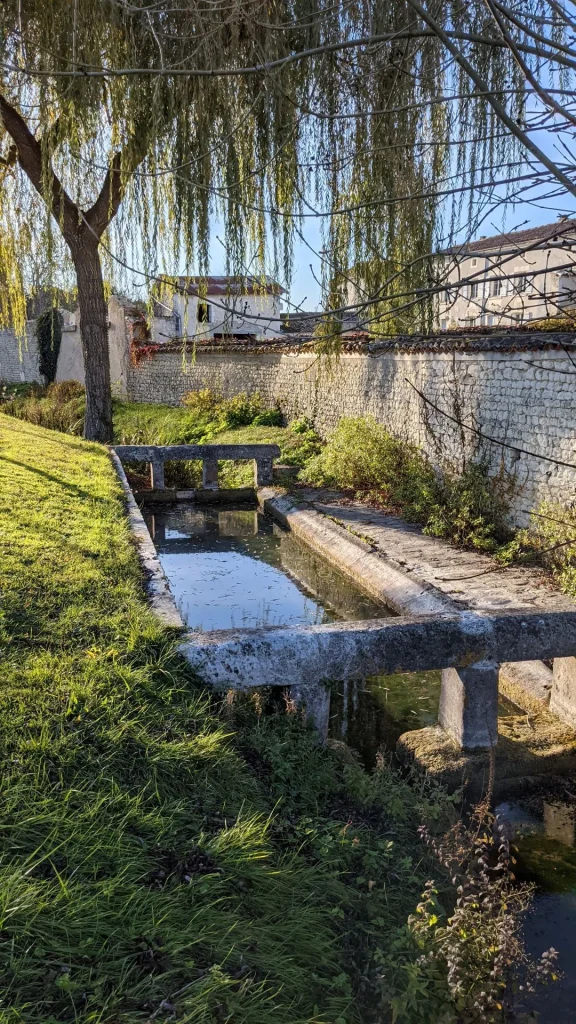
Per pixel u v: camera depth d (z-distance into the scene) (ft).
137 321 73.00
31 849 8.01
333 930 9.14
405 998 8.03
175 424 58.95
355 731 15.72
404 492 33.35
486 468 29.07
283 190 10.94
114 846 8.37
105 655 12.19
